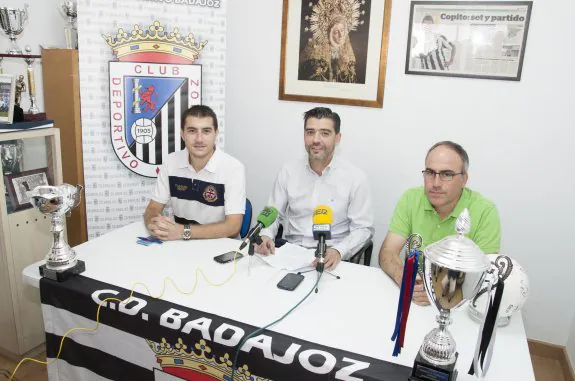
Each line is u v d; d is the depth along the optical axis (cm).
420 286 154
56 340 164
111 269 170
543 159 246
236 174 230
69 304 156
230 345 131
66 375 166
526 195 253
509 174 254
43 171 238
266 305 147
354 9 264
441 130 262
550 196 249
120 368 154
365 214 235
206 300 149
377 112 272
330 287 163
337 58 273
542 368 254
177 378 144
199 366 139
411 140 269
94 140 274
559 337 261
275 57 289
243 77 299
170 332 139
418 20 252
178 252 189
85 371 162
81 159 283
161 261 179
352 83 273
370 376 115
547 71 236
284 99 291
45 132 230
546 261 256
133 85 271
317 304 150
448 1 244
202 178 234
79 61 263
